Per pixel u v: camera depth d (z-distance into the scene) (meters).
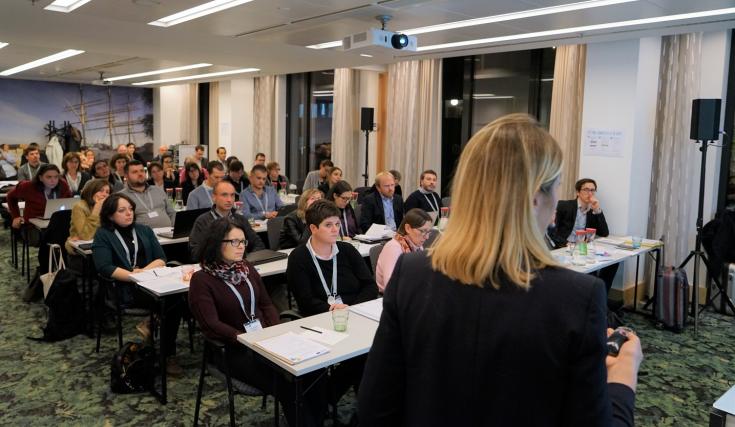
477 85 7.76
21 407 3.28
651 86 5.48
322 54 6.76
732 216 5.36
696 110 4.74
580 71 5.93
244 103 11.08
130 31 5.50
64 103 13.46
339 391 2.95
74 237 4.66
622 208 5.45
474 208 0.86
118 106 14.14
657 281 5.02
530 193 0.84
